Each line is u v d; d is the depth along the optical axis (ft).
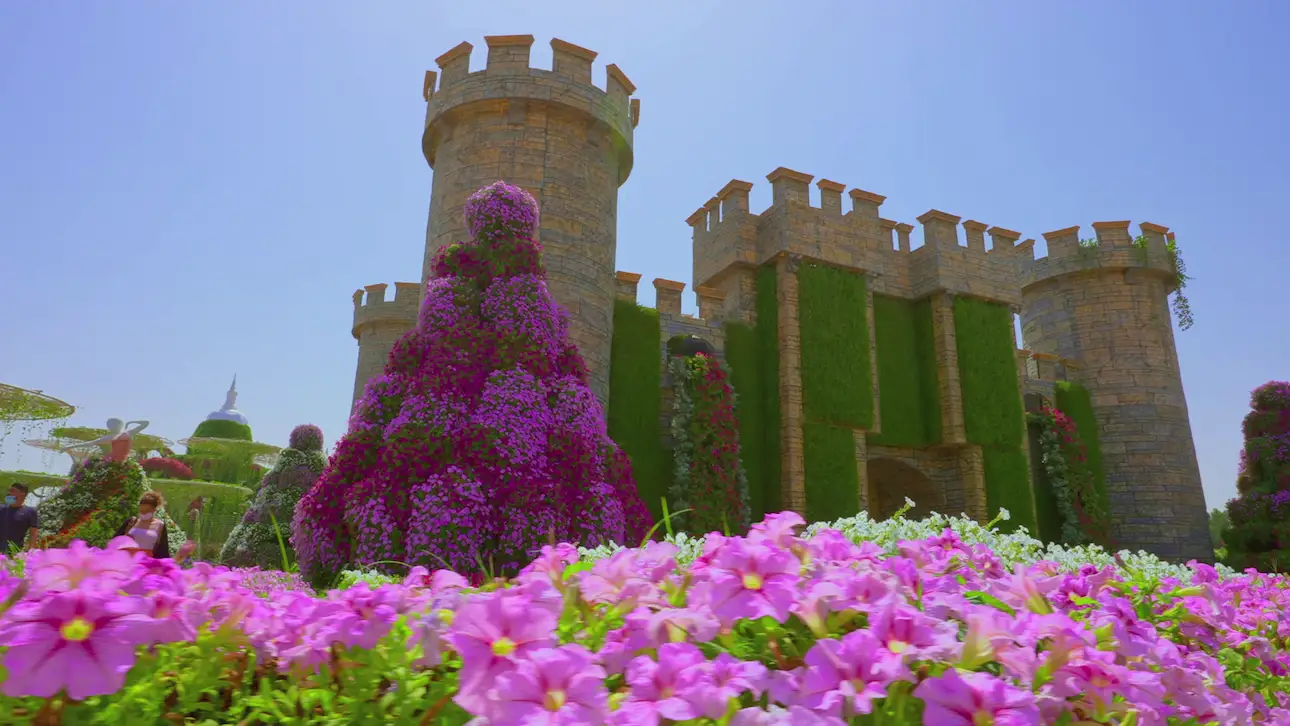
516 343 37.81
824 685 3.89
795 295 66.28
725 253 70.38
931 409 72.02
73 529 32.22
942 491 72.23
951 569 7.47
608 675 4.42
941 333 72.59
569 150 54.95
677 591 5.20
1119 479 81.35
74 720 3.71
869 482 79.61
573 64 56.34
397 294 85.81
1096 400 84.38
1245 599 9.53
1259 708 6.72
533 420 35.60
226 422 140.05
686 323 65.10
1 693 3.43
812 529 14.76
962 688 3.76
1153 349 84.69
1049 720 4.18
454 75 56.39
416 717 4.31
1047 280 90.99
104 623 3.79
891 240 76.07
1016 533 14.52
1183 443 82.69
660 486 58.39
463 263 40.09
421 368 37.63
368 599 5.11
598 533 34.60
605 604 5.24
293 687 4.34
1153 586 7.64
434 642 4.39
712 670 3.93
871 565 6.17
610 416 58.23
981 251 76.18
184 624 4.28
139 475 35.29
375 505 32.40
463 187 53.31
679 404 60.08
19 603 3.91
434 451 33.58
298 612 5.23
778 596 4.50
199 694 4.31
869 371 67.36
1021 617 4.78
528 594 4.75
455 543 31.27
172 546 37.24
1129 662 5.53
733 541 5.70
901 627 4.24
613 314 57.77
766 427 64.39
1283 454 73.51
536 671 3.72
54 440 84.84
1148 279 87.40
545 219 52.47
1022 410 73.51
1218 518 175.63
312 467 54.08
